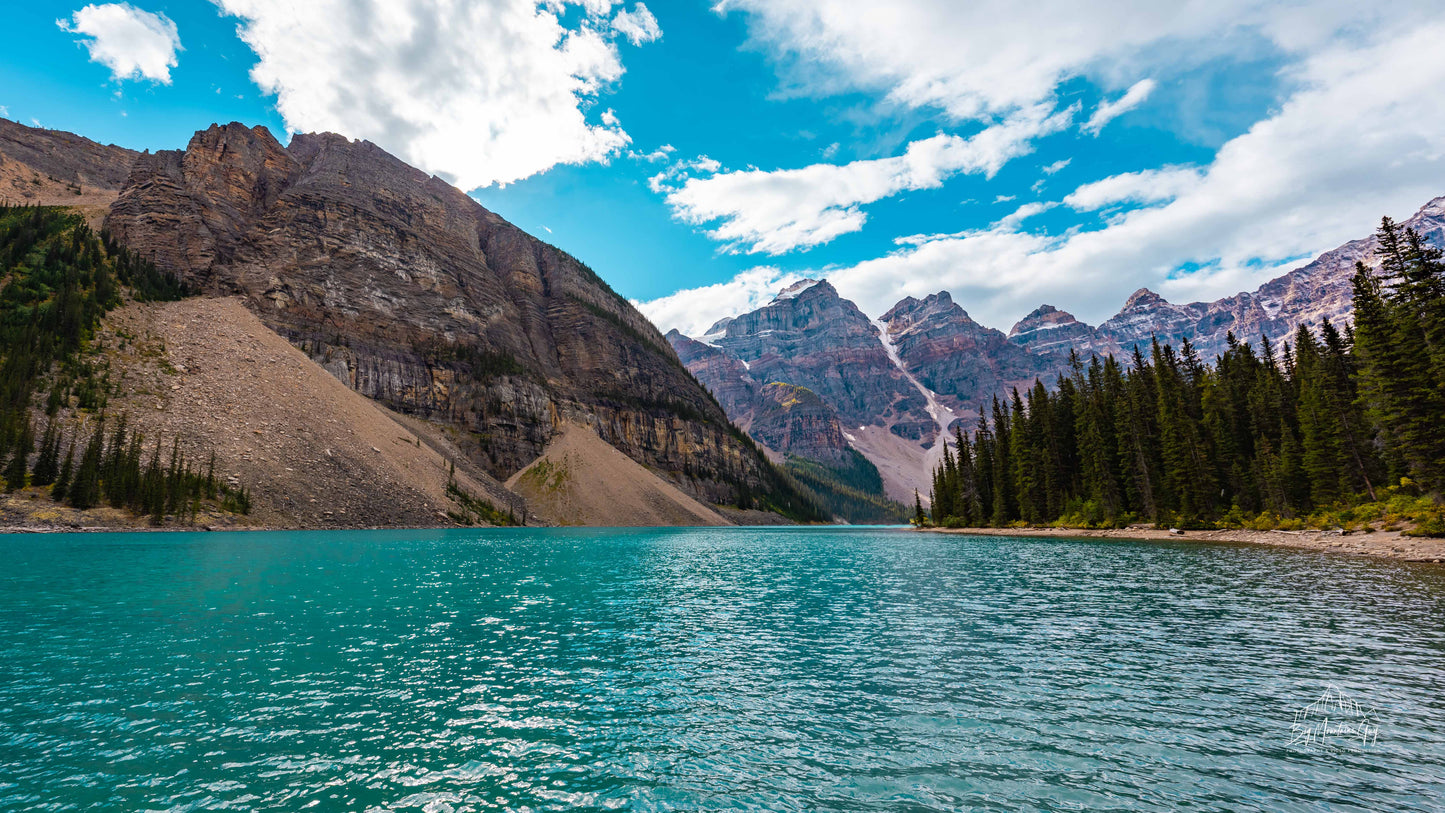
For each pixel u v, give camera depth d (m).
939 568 54.78
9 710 16.00
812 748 14.38
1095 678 19.77
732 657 22.84
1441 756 13.62
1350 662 20.81
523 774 12.89
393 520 111.94
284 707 16.70
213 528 87.06
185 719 15.66
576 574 49.78
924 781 12.61
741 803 11.67
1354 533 61.59
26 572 40.75
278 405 117.06
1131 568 49.38
